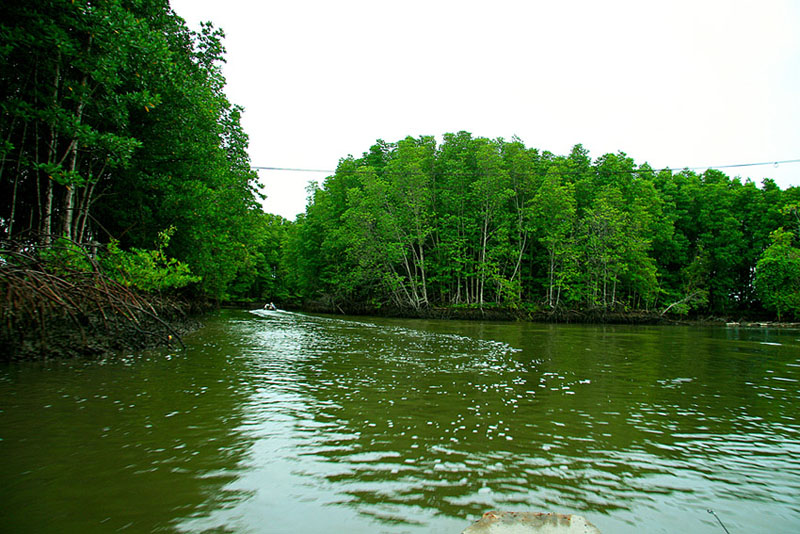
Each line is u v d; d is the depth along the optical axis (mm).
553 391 7246
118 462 4035
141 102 12234
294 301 62656
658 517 3244
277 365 9273
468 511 3242
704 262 40219
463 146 43188
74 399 6117
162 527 2943
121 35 10789
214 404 6047
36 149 11594
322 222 43875
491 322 32000
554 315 35188
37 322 9094
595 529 2891
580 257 36750
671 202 44406
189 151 17078
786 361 11562
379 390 7078
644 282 37906
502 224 37375
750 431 5379
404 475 3873
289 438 4770
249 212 25516
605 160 42062
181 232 19266
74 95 11562
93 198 16375
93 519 3033
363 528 2965
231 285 53750
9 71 10867
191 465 4004
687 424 5613
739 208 45719
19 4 9523
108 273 12703
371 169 36406
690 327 30953
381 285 40188
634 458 4422
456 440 4809
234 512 3164
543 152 45344
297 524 3008
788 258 35406
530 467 4121
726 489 3754
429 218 41094
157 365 8938
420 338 15883
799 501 3562
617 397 6949
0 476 3697
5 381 7156
